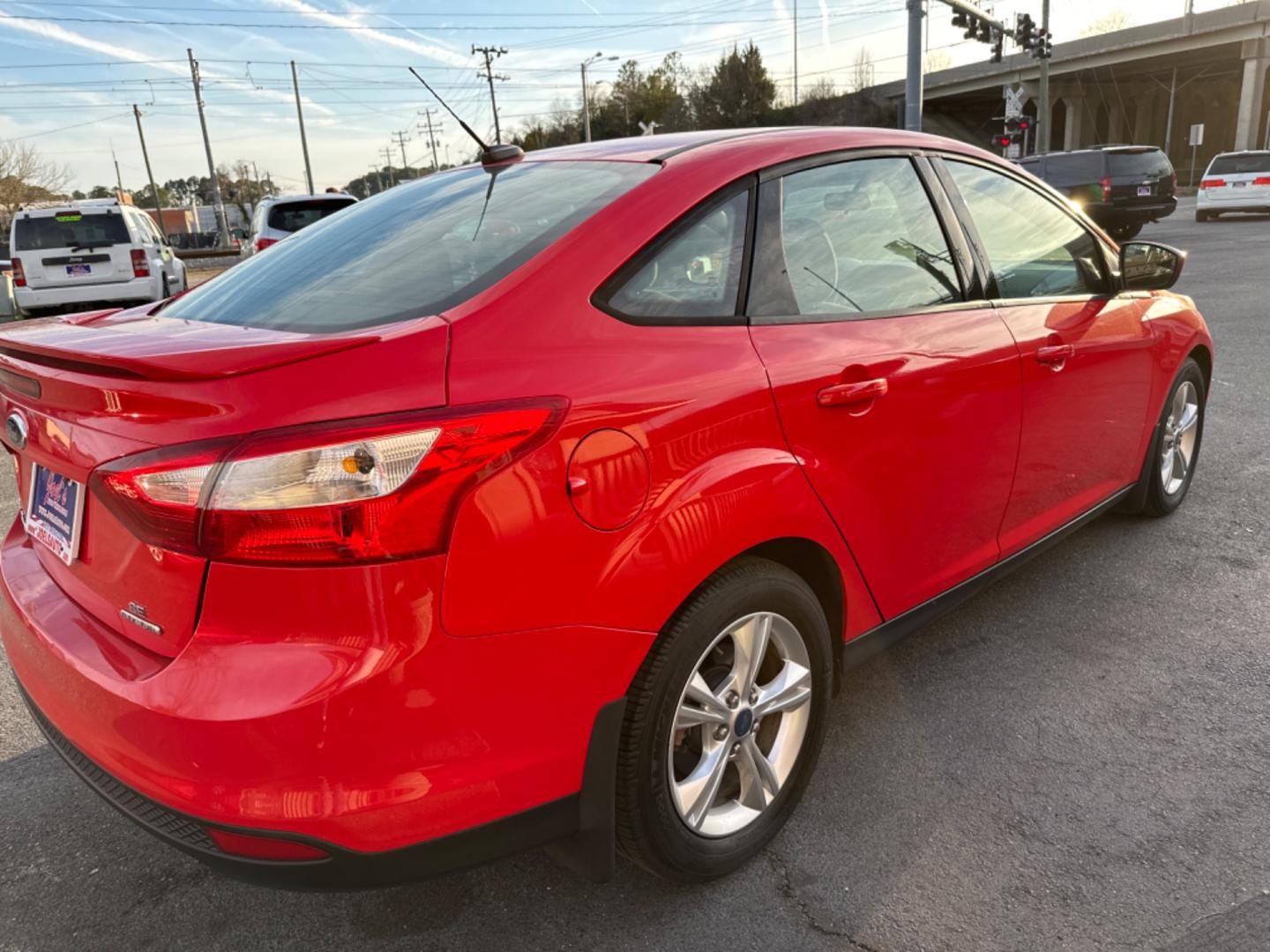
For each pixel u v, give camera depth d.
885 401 2.27
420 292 1.86
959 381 2.49
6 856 2.28
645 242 1.94
